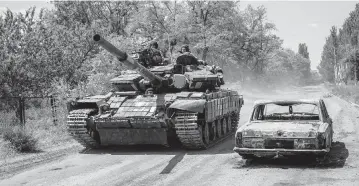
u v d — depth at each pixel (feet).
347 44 207.62
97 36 31.81
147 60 48.03
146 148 44.45
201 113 41.39
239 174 30.09
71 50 84.64
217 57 181.78
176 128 39.96
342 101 116.88
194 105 39.40
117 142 42.78
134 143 42.52
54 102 60.85
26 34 70.69
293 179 27.96
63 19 150.92
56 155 40.86
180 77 44.52
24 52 69.56
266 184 26.73
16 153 41.55
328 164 32.81
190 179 29.04
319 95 161.17
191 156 38.78
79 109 43.65
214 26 172.65
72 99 43.88
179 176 30.14
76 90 67.26
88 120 42.47
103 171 32.65
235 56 200.34
